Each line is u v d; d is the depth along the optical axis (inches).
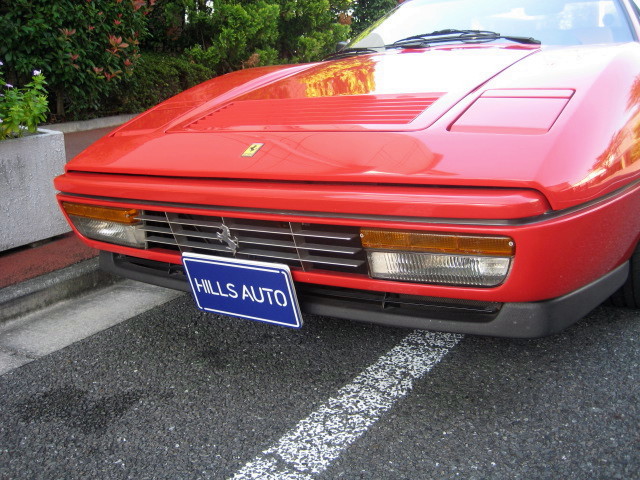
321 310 72.2
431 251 61.4
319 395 74.0
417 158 62.1
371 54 105.3
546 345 81.1
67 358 87.2
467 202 57.4
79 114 223.5
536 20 103.3
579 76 71.0
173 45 278.5
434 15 114.8
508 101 68.0
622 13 98.7
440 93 74.7
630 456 59.7
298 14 292.5
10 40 180.2
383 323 68.9
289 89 90.9
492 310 64.8
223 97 94.3
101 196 82.1
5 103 117.0
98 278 112.5
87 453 65.8
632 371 74.0
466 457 61.4
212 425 69.4
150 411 73.0
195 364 83.3
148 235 81.8
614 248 67.8
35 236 121.2
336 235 65.9
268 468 61.7
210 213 72.2
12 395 78.2
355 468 60.9
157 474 61.8
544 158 58.0
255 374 79.7
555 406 68.4
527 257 58.0
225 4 258.1
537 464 59.6
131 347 89.4
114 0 206.1
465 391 72.6
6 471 63.7
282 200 66.1
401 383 75.3
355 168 63.6
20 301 100.7
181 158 76.1
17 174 116.3
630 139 68.1
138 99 241.8
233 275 73.3
